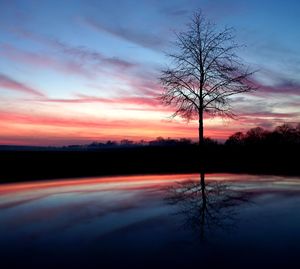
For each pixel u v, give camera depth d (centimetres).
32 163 2806
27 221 1013
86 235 877
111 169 2714
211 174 2312
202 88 2497
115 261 705
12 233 897
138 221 1011
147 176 2220
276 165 3011
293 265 674
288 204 1237
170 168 2794
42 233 896
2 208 1191
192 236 862
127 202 1293
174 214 1095
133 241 829
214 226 948
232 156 3562
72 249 777
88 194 1474
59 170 2580
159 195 1445
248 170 2572
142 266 679
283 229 912
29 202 1296
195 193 1493
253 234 873
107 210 1155
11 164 2689
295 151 3697
